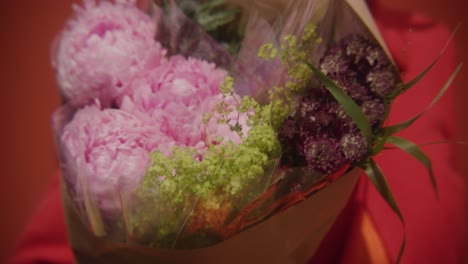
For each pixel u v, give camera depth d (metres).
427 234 0.77
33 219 0.85
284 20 0.66
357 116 0.59
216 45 0.66
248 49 0.66
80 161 0.61
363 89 0.60
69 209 0.64
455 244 0.78
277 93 0.63
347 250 0.77
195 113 0.62
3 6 1.75
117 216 0.61
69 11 1.73
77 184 0.62
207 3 0.70
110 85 0.65
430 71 0.90
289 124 0.61
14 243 1.42
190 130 0.61
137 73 0.65
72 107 0.67
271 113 0.62
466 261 1.19
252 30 0.66
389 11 0.96
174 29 0.68
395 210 0.63
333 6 0.63
